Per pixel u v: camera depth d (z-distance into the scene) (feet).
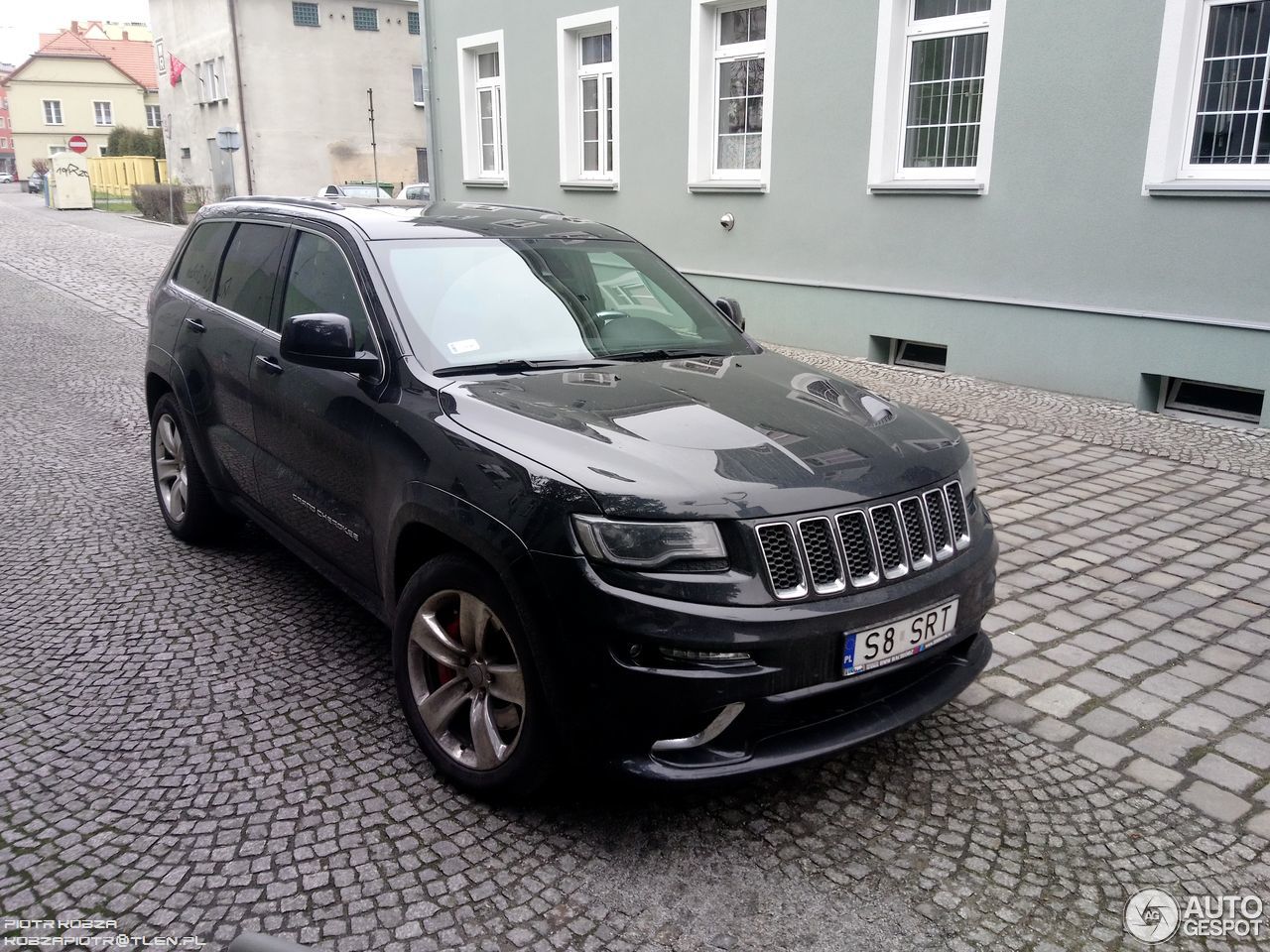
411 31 136.56
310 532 13.15
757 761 8.95
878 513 9.54
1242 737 11.78
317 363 11.78
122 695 12.19
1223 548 17.71
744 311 38.78
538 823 9.86
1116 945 8.46
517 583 9.11
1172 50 25.44
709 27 38.24
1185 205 25.88
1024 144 28.94
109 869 9.07
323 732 11.43
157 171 165.27
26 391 29.53
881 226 33.24
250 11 125.29
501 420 10.14
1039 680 13.06
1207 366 26.05
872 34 32.17
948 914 8.77
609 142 45.16
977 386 30.30
